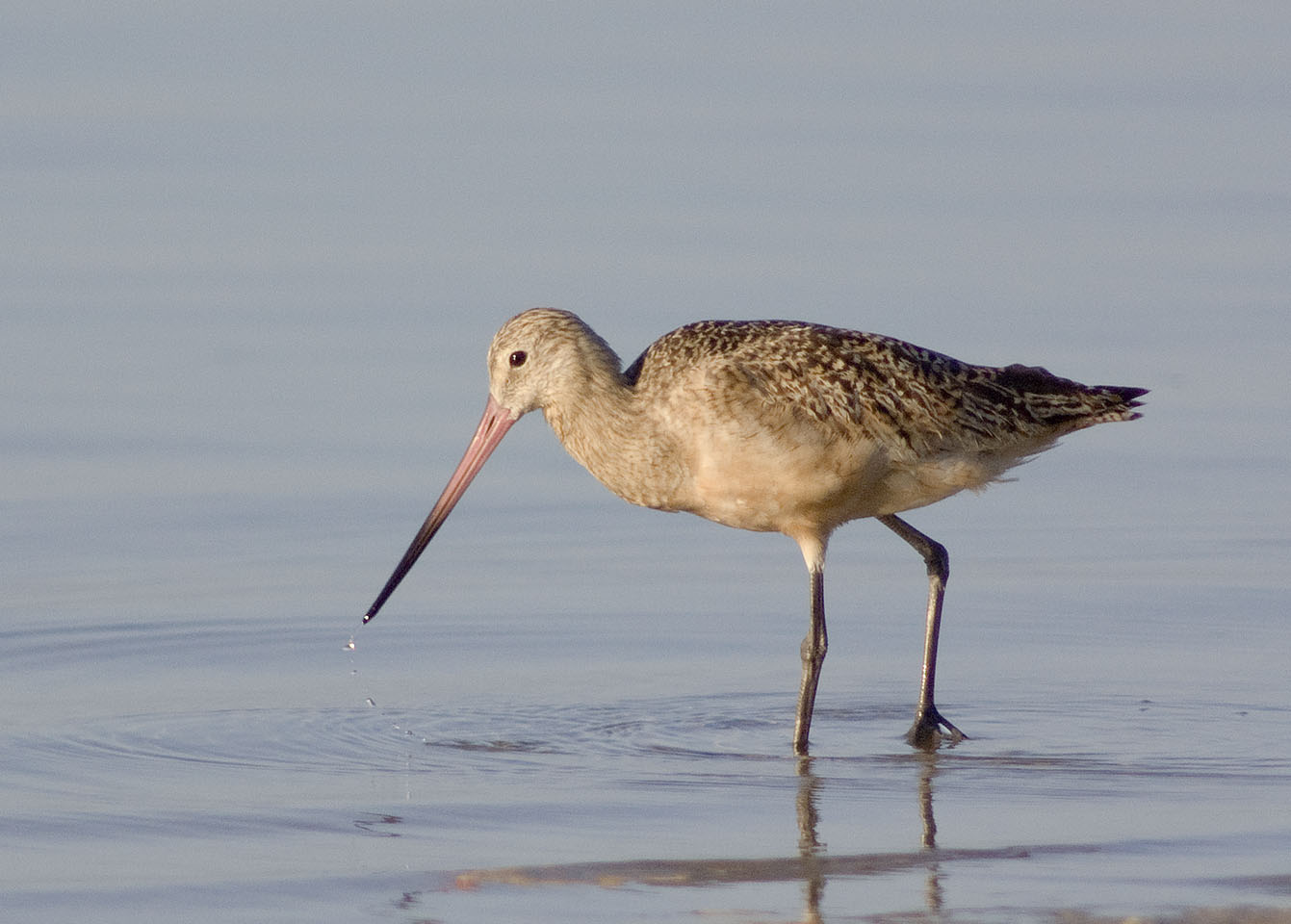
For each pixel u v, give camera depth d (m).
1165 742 14.25
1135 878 11.42
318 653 16.36
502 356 15.37
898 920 10.84
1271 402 21.55
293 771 13.47
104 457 20.30
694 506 15.03
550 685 15.73
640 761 13.87
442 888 11.29
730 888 11.31
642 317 23.03
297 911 10.95
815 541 14.92
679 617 17.38
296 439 20.92
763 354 14.55
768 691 15.70
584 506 20.05
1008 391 14.88
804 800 12.96
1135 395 15.04
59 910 10.90
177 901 11.04
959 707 15.23
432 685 15.64
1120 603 17.44
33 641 16.36
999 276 24.39
